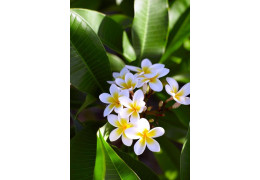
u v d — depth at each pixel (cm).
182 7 88
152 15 81
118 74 72
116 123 62
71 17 68
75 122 77
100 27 79
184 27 88
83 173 66
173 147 93
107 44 81
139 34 81
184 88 67
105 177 58
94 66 71
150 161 118
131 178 58
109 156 58
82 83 71
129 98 64
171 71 85
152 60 80
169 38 88
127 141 62
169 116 81
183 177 64
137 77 67
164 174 94
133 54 83
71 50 69
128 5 97
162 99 78
